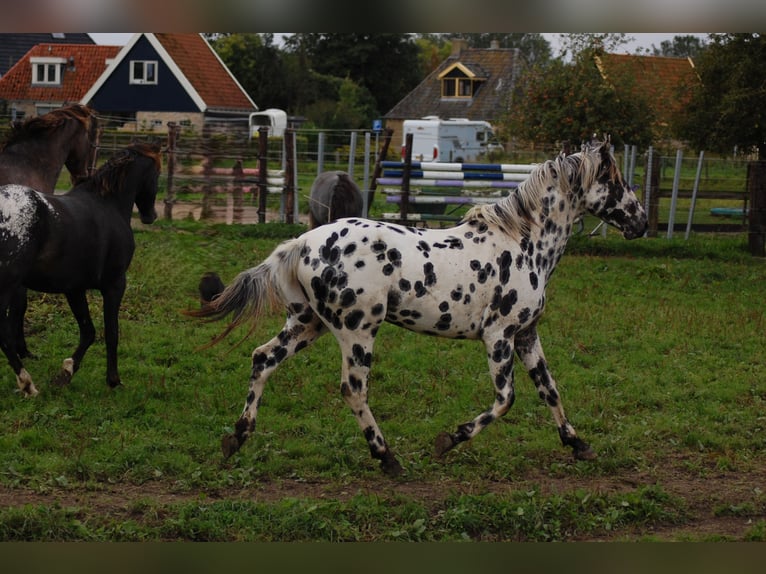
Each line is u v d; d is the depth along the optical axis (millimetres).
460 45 55469
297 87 50094
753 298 13102
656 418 7902
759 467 6914
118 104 40906
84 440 6699
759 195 17016
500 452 6902
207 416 7441
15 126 9219
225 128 20938
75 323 10031
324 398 8086
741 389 8750
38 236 7125
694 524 5832
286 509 5539
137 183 8234
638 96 22469
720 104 18750
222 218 18531
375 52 58031
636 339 10469
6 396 7629
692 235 19203
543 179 6633
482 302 6379
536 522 5559
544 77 22984
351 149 18031
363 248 6086
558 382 8781
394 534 5312
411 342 9961
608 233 18812
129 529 5191
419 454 6770
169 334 9812
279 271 6199
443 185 17047
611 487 6387
